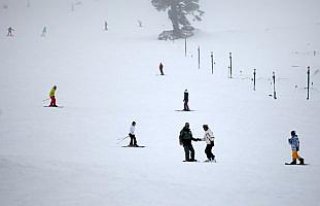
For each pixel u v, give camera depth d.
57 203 15.78
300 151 31.80
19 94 54.84
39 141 32.50
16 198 16.19
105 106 48.81
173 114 44.75
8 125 38.38
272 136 36.62
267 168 24.59
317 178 21.91
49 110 45.69
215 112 46.25
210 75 71.00
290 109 49.78
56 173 19.83
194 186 18.95
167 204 16.16
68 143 32.12
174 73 71.31
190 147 26.03
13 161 21.91
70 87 60.09
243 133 37.44
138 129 38.19
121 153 28.78
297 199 17.62
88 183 18.48
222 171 22.73
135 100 52.38
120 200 16.39
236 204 16.58
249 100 54.28
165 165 24.12
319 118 45.44
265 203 16.89
